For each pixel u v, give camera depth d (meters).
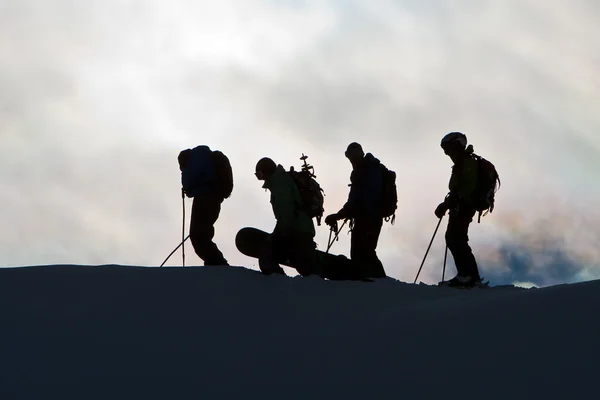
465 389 13.58
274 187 21.62
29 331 16.78
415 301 19.27
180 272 21.39
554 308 16.14
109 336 16.56
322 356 15.15
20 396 14.02
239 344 16.11
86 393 14.09
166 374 14.74
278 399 13.70
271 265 21.33
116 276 20.86
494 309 16.56
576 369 13.78
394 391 13.70
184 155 23.73
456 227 23.89
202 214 23.17
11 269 21.52
